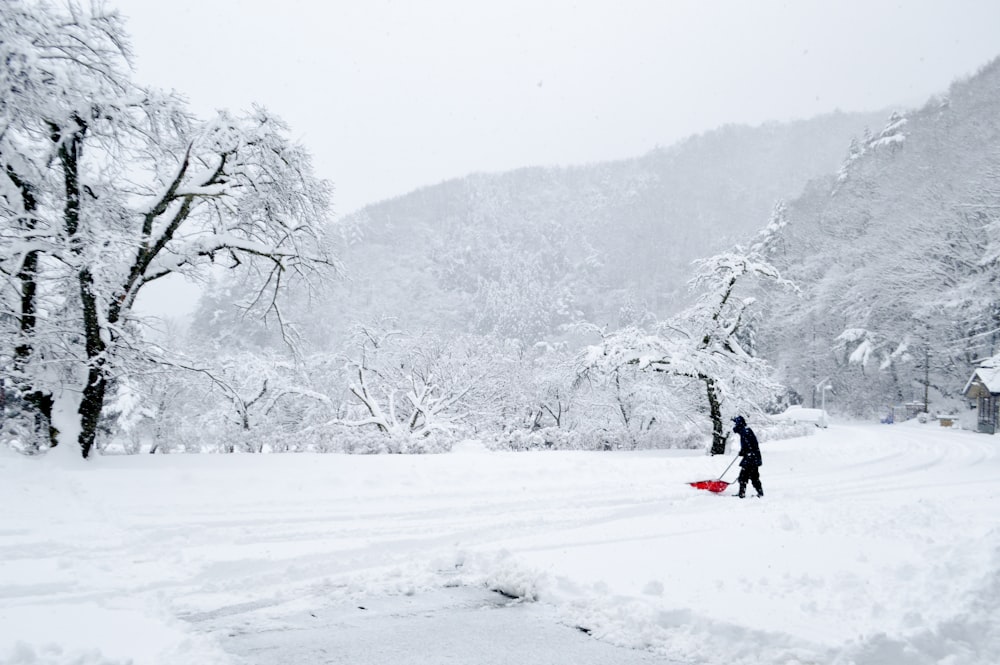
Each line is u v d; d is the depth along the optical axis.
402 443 20.45
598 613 5.83
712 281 24.27
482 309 120.75
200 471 12.17
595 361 22.23
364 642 5.21
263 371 24.50
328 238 16.91
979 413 40.53
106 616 5.52
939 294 47.72
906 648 4.70
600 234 182.12
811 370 58.22
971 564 6.14
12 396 14.04
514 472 14.22
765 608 5.62
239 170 14.79
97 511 9.38
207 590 6.44
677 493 12.55
